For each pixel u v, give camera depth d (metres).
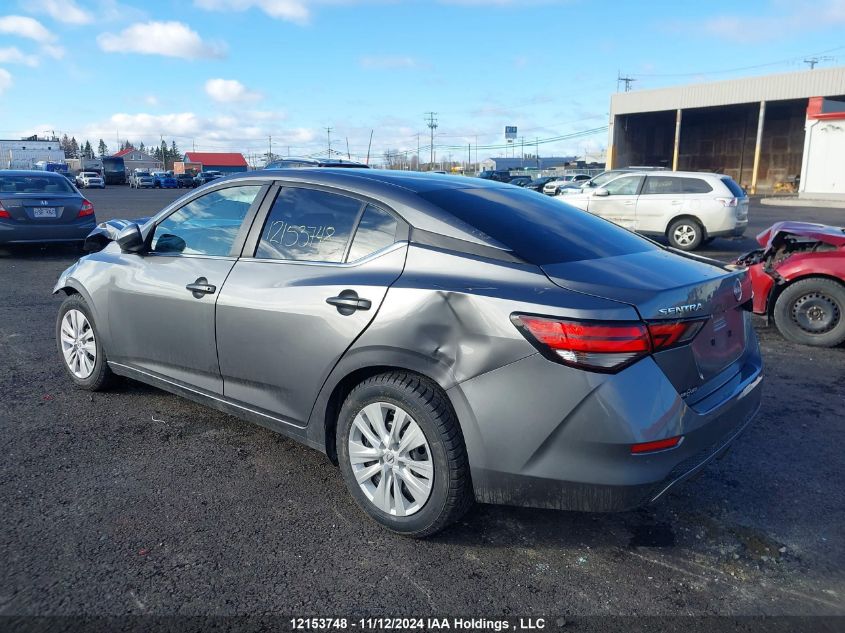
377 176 3.52
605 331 2.52
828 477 3.71
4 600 2.55
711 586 2.75
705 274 3.10
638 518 3.26
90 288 4.46
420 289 2.86
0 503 3.26
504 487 2.73
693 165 52.22
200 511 3.24
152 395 4.76
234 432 4.16
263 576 2.75
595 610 2.59
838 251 6.24
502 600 2.64
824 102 31.20
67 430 4.14
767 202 29.45
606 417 2.54
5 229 10.82
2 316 7.13
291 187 3.62
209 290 3.66
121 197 36.25
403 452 2.94
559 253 3.01
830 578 2.81
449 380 2.76
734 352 3.20
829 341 6.29
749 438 4.21
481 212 3.23
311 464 3.76
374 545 2.99
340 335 3.08
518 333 2.62
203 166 110.50
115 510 3.22
